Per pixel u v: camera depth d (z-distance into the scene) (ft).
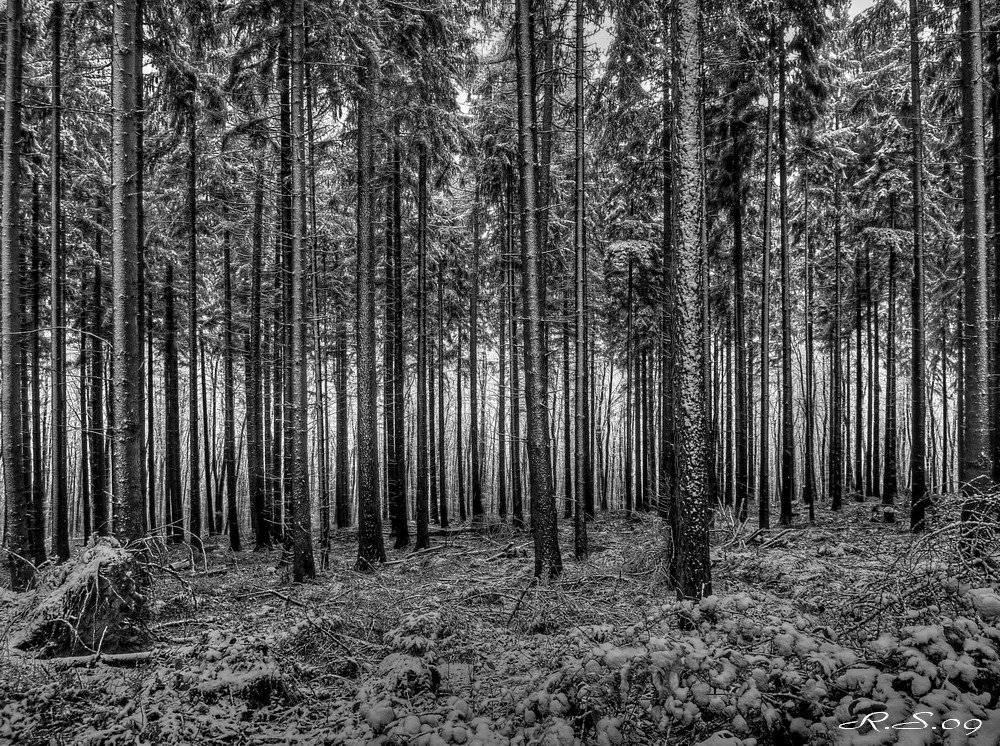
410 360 92.89
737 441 60.29
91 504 67.36
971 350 28.02
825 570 28.48
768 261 49.24
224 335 67.10
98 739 13.23
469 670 18.85
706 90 44.47
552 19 39.65
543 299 41.98
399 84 46.70
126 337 24.88
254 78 41.37
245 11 38.55
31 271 47.37
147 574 24.04
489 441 113.80
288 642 20.27
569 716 13.33
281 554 43.80
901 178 57.57
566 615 25.91
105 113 34.68
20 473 28.58
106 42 37.17
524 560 42.55
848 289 77.82
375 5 42.24
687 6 23.24
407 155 53.98
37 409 46.85
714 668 13.19
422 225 56.24
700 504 23.18
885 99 56.39
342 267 67.15
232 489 57.88
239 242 62.13
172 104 44.27
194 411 58.03
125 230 25.13
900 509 56.18
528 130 34.40
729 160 54.19
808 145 55.26
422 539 52.37
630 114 49.98
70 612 19.60
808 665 13.03
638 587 30.09
